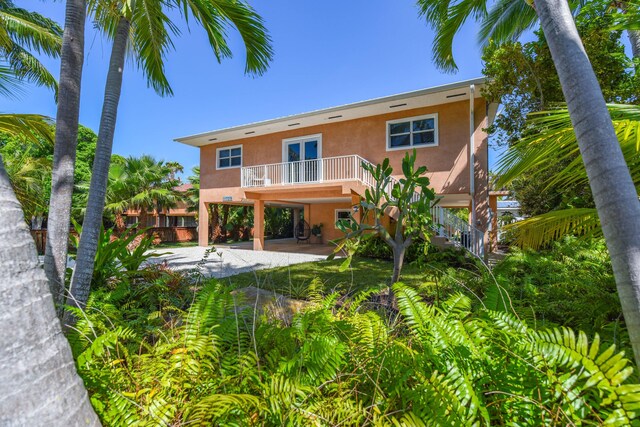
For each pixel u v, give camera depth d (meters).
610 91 6.22
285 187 11.14
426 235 4.25
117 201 16.39
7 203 0.74
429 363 1.29
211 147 14.79
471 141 8.86
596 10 5.57
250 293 4.10
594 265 3.79
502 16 8.07
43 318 0.73
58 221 3.15
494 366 1.31
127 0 3.36
